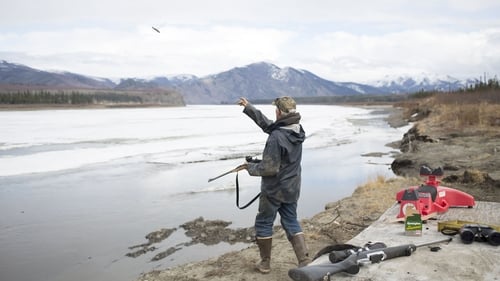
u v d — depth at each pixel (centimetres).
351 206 881
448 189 669
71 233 993
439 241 505
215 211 1172
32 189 1497
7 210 1205
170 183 1599
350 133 4019
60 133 3831
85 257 838
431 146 2078
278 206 493
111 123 5656
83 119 6925
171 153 2466
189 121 6316
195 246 889
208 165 2047
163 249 877
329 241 676
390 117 7325
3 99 15288
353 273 429
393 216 623
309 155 2433
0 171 1859
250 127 4834
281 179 474
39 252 866
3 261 820
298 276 414
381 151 2591
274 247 644
